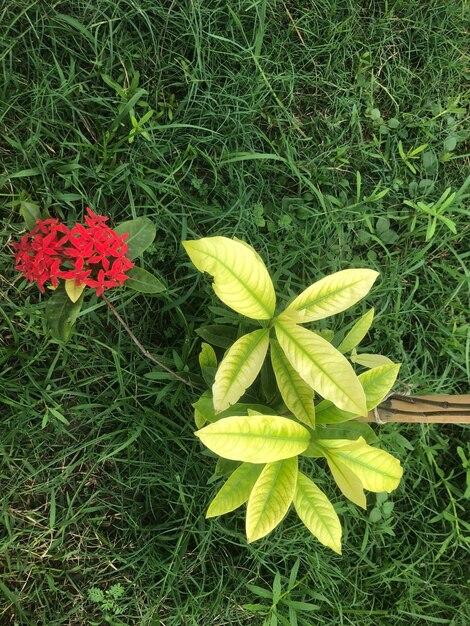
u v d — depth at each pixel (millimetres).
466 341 794
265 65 756
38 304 698
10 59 678
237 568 752
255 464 599
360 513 772
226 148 738
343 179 791
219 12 738
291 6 772
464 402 593
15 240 708
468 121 824
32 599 715
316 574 765
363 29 794
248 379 564
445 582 808
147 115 694
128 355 735
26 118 694
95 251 588
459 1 807
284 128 781
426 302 814
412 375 784
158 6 717
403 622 798
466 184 777
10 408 706
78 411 723
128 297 728
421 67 821
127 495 748
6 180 692
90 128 722
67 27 698
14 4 679
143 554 729
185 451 734
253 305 563
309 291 570
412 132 818
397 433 776
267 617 725
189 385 716
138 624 737
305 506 584
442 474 791
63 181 713
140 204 732
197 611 729
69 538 731
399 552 801
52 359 725
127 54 718
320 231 763
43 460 722
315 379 546
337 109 788
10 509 710
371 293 778
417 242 813
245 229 748
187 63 731
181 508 745
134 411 724
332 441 569
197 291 741
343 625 782
